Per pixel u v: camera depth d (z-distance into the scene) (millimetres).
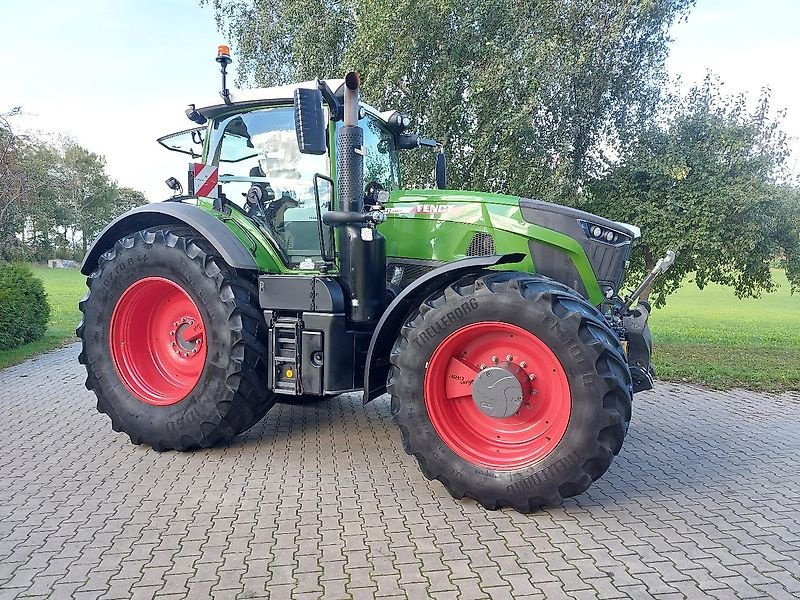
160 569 2783
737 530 3252
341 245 4137
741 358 8922
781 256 8664
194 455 4406
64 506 3480
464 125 8367
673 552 2994
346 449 4570
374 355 3922
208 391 4277
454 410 3760
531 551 2992
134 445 4633
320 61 9609
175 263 4367
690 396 6543
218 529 3197
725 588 2666
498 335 3604
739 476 4094
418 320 3670
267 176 4590
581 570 2811
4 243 15789
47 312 10719
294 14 9719
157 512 3406
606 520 3371
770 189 7801
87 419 5375
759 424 5426
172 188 5047
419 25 8047
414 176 8461
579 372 3312
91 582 2672
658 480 4016
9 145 12688
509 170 8102
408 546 3031
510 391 3494
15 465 4172
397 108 8586
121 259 4562
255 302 4375
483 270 3879
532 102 7582
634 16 8008
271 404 4609
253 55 10711
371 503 3568
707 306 21312
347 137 3953
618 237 4156
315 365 4117
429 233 4406
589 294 4125
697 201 7867
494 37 8086
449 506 3541
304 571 2775
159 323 4805
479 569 2811
